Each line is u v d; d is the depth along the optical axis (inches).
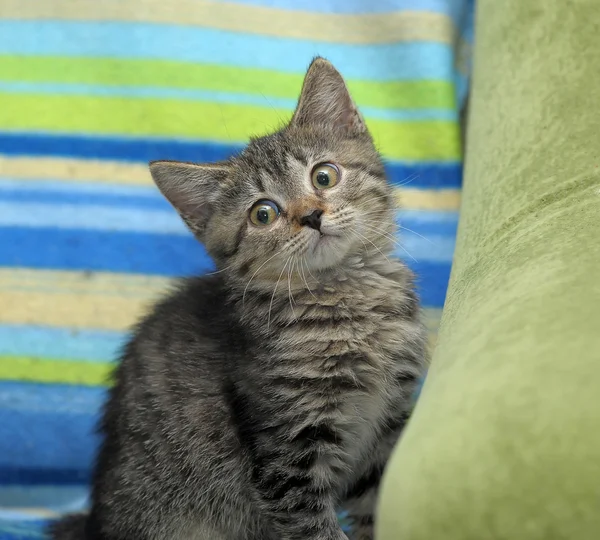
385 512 13.7
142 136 26.9
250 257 20.9
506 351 14.1
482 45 19.4
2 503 24.3
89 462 24.4
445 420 13.6
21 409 24.7
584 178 16.2
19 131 26.8
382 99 27.8
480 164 18.0
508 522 11.6
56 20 27.7
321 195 20.7
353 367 20.0
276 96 27.5
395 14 28.3
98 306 25.6
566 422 12.0
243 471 20.1
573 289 14.4
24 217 26.2
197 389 20.6
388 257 21.1
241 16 28.1
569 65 17.1
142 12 27.8
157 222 26.4
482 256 16.5
